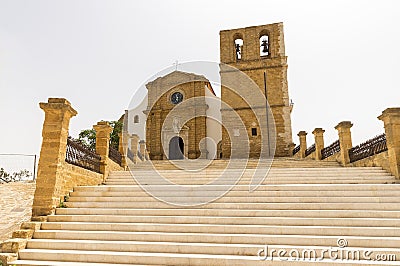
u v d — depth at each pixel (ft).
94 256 17.37
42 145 24.32
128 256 17.11
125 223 21.04
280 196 24.29
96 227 20.62
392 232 17.78
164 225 20.06
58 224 20.99
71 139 26.89
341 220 19.35
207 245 17.56
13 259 17.42
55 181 23.49
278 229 18.90
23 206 27.27
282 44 81.71
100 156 35.04
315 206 21.91
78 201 25.26
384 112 31.01
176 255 17.06
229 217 20.76
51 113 25.12
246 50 83.05
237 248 17.13
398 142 29.60
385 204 21.40
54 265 16.67
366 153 35.96
